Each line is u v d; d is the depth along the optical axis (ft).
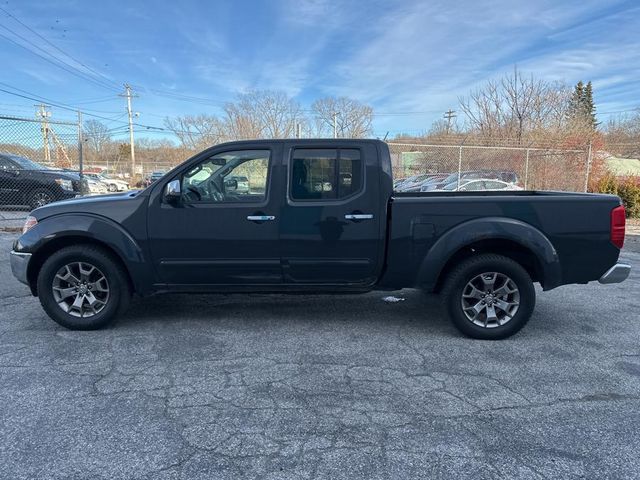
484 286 14.12
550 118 85.97
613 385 11.31
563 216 13.71
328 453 8.49
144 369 11.92
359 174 14.08
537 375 11.83
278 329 15.02
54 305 14.35
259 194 14.20
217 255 14.20
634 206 52.16
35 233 14.08
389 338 14.34
